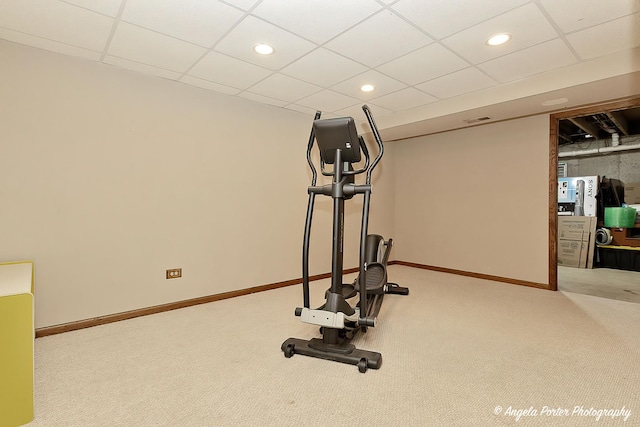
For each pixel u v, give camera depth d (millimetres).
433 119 4031
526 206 4156
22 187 2480
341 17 2100
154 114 3102
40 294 2568
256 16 2088
